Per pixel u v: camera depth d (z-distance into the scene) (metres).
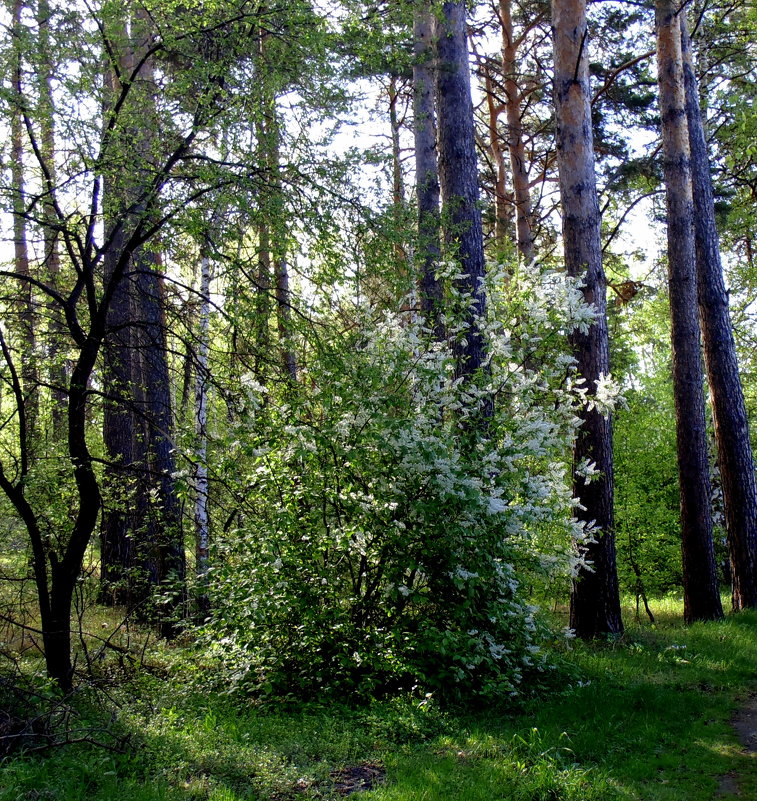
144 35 6.87
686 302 12.13
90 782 4.58
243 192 6.32
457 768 5.27
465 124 10.48
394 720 6.30
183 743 5.40
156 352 9.05
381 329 7.84
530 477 7.86
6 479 6.46
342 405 7.25
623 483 14.06
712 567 11.92
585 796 4.92
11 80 6.29
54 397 7.96
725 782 5.40
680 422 12.14
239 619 7.48
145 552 9.58
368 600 7.66
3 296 6.96
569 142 10.63
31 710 5.32
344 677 7.30
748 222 17.84
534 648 7.61
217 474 7.88
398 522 7.17
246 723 6.23
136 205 6.64
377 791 4.79
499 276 8.40
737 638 10.00
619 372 18.97
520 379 8.24
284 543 7.56
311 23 6.53
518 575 8.12
